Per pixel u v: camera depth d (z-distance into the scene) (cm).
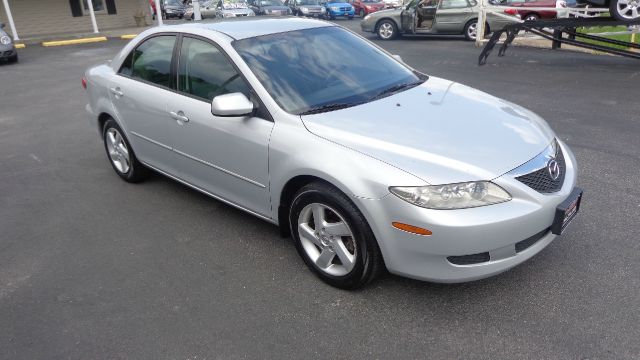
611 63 991
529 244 280
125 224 414
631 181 440
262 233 388
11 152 615
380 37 1580
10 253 378
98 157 583
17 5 2148
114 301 314
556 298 293
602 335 262
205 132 366
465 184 260
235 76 351
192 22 430
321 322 285
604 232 358
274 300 307
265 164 326
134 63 450
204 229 398
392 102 341
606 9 1023
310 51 379
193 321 292
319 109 328
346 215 285
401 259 273
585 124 610
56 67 1298
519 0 1388
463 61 1097
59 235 402
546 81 858
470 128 304
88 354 270
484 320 279
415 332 273
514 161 277
